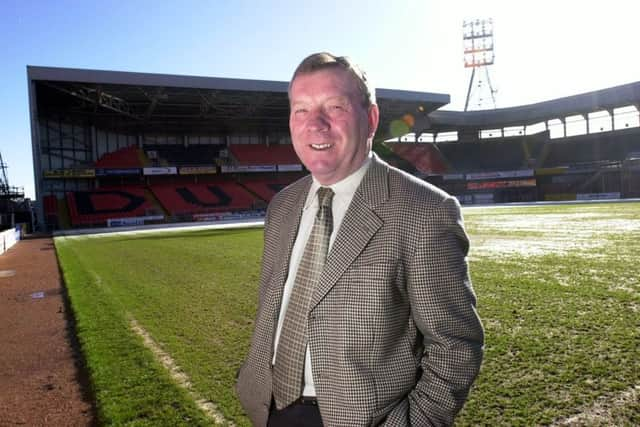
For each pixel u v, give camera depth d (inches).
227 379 187.8
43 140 1747.0
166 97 1713.8
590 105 2122.3
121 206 1777.8
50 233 1472.7
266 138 2370.8
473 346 58.9
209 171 1955.0
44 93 1599.4
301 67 66.7
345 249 60.7
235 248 692.7
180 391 176.9
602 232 639.8
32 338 276.5
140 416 158.6
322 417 59.2
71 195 1793.8
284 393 64.2
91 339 253.0
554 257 443.5
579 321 232.4
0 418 169.8
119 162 1910.7
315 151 63.1
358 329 57.9
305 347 63.0
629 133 2089.1
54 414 170.9
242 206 1939.0
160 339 247.1
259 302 76.3
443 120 2397.9
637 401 146.8
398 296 59.8
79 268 565.0
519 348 200.4
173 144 2186.3
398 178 64.8
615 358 181.3
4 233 948.0
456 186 2253.9
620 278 326.6
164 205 1844.2
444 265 58.5
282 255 71.3
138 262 585.3
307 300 63.4
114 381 190.5
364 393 56.7
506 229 765.9
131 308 323.9
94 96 1652.3
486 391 161.0
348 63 66.5
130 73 1523.1
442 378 58.0
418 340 63.2
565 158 2277.3
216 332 255.4
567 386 160.6
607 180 1872.5
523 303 275.6
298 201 75.3
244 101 1854.1
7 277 547.5
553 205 1574.8
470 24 2699.3
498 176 2133.4
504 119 2410.2
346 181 66.9
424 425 57.7
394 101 2037.4
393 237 59.3
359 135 64.8
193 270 489.7
